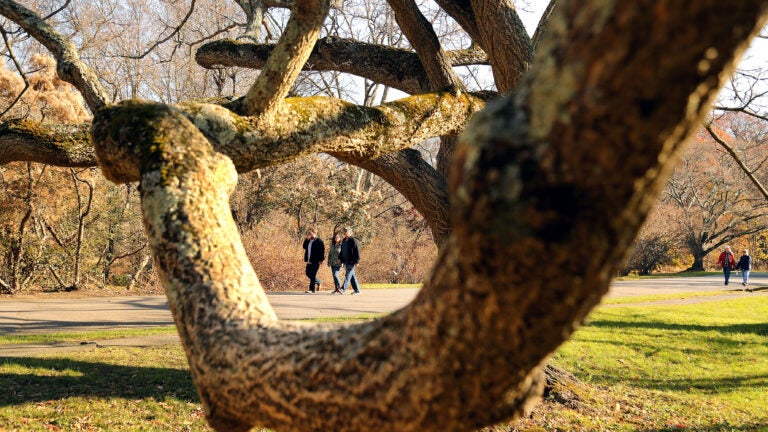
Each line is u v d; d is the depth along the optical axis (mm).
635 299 18344
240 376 1389
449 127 4473
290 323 1462
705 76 825
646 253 36531
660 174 899
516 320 985
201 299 1588
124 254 20359
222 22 20156
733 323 13961
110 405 5922
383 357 1186
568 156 866
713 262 46406
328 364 1250
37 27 4777
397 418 1161
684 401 7465
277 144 3268
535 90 906
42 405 5762
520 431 5672
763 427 6523
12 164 16828
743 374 9227
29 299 15703
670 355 10375
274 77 3053
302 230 25469
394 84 6371
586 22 844
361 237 25172
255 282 1702
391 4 5496
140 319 11891
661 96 821
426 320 1092
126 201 21719
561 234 896
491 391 1103
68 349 8367
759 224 41031
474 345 1039
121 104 2312
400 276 27422
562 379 7109
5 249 17203
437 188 5477
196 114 3039
